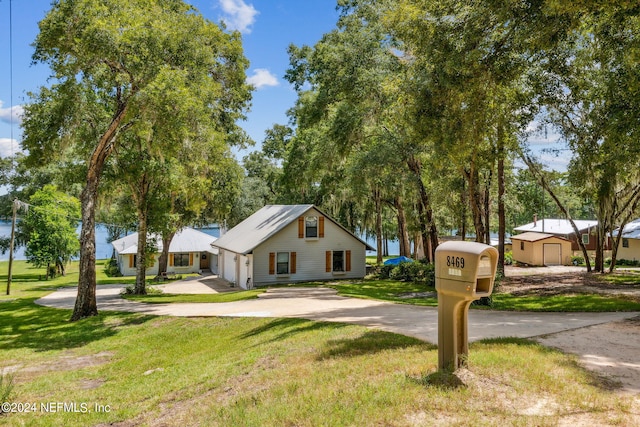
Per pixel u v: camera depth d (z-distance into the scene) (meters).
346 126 22.11
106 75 16.70
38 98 16.80
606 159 16.44
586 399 4.57
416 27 12.12
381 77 19.81
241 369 7.26
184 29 16.62
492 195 26.98
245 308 15.44
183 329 13.07
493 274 4.98
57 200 37.06
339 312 12.56
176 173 21.81
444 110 12.23
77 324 15.60
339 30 22.20
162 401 6.61
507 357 5.98
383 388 4.98
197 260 42.06
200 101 16.58
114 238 58.56
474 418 4.11
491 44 11.55
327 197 36.12
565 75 14.76
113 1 15.01
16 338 14.23
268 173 46.75
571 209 56.84
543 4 9.62
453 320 5.09
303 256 28.27
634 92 11.03
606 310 11.91
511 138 16.31
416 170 24.78
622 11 9.37
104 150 17.55
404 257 31.98
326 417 4.37
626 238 33.75
